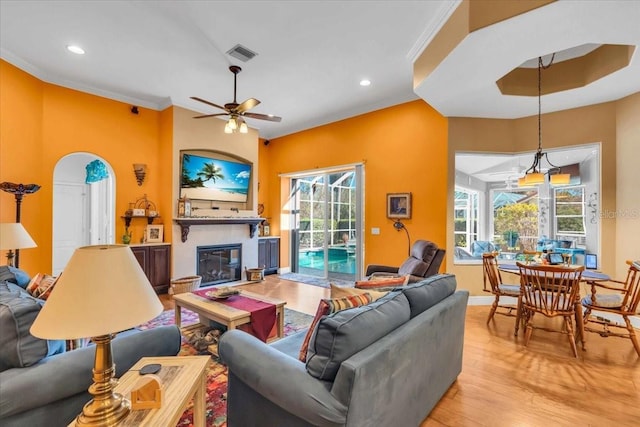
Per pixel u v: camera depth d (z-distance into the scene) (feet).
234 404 5.59
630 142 12.16
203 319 11.12
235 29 10.30
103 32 10.52
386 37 10.72
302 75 13.70
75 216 20.63
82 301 3.51
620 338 10.78
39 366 4.64
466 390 7.59
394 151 16.44
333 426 4.02
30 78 13.05
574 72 11.71
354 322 4.67
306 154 21.03
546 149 14.20
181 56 12.10
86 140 15.06
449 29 9.04
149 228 16.55
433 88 11.53
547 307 9.75
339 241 21.11
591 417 6.60
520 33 7.94
